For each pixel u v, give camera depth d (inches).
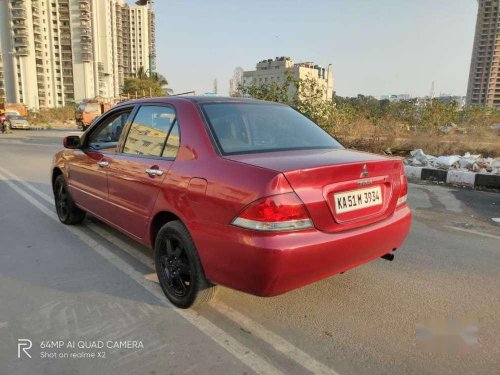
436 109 544.1
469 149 449.1
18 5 3932.1
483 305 131.3
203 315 123.2
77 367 99.0
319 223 103.5
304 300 133.5
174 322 119.1
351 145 480.7
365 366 100.4
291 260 97.7
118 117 169.6
